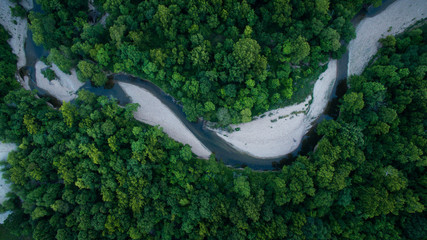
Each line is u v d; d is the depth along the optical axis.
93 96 70.12
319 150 68.06
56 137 64.88
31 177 65.31
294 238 60.25
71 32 70.31
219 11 66.88
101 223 60.59
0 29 70.25
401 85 66.12
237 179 66.44
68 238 60.81
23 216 66.00
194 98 70.38
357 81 69.06
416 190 62.56
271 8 67.12
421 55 66.38
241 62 64.12
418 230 59.59
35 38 67.25
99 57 67.56
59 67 69.94
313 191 62.72
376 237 62.56
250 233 61.44
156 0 66.31
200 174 69.56
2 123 64.56
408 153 62.56
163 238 63.94
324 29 67.75
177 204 65.38
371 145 66.94
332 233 64.69
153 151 65.25
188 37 69.50
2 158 68.75
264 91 69.38
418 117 64.50
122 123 67.94
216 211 62.81
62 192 65.12
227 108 70.19
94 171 65.81
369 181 64.94
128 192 63.78
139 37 67.38
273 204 65.69
